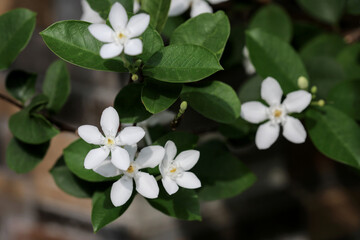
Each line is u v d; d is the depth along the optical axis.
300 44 0.55
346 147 0.45
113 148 0.39
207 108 0.43
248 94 0.48
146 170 0.41
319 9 0.54
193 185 0.40
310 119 0.45
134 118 0.41
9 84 0.48
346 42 0.54
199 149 0.47
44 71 0.59
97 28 0.38
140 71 0.41
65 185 0.46
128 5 0.43
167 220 0.62
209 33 0.42
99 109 0.59
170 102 0.40
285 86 0.46
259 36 0.46
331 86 0.51
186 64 0.40
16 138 0.47
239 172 0.47
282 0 0.58
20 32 0.45
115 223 0.62
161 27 0.43
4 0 0.57
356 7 0.53
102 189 0.43
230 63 0.52
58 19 0.58
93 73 0.59
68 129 0.48
